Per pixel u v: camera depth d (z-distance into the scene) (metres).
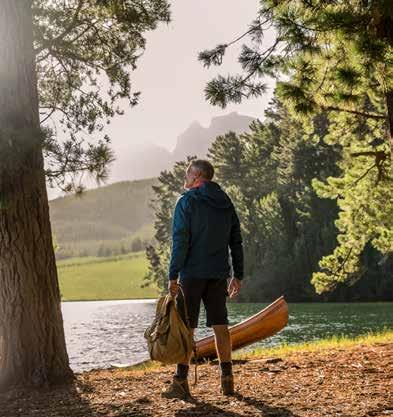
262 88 7.53
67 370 7.04
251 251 69.81
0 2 6.86
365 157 19.75
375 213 20.83
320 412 4.79
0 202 6.60
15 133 6.38
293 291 66.25
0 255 6.93
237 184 83.56
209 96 7.52
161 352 5.28
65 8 9.42
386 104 7.31
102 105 9.45
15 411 5.56
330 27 6.68
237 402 5.20
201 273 5.30
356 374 6.55
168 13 9.64
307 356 8.55
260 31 7.47
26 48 7.01
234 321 41.16
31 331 6.89
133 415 4.94
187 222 5.28
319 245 65.44
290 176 72.12
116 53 9.89
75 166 7.42
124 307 73.00
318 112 8.56
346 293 62.47
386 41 6.61
